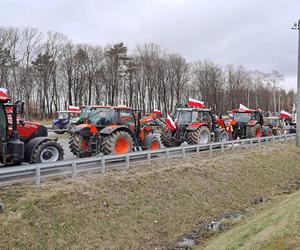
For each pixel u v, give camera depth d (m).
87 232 8.96
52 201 9.25
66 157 16.11
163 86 62.88
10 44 54.19
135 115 15.24
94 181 10.96
